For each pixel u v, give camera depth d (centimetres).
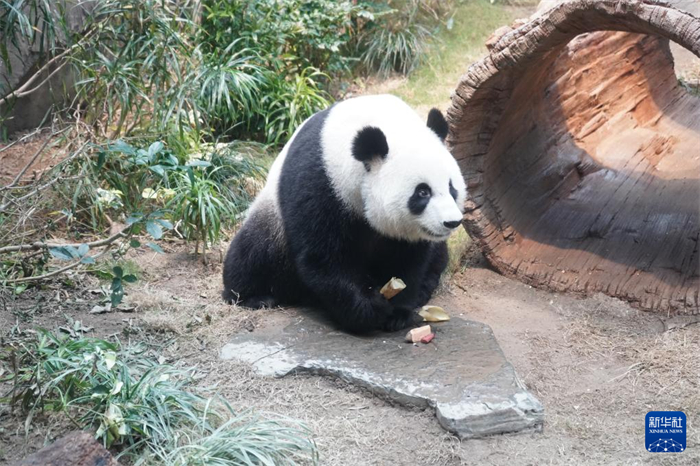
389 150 483
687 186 703
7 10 658
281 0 938
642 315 574
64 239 655
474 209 627
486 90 583
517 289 623
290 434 401
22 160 766
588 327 561
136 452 400
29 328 523
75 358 431
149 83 804
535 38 548
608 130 800
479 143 620
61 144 762
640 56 843
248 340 514
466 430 423
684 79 1019
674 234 636
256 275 565
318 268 515
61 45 802
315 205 503
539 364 510
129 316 552
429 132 508
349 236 510
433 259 576
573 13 527
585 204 697
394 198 478
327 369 476
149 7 712
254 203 577
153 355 501
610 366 511
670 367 503
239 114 867
